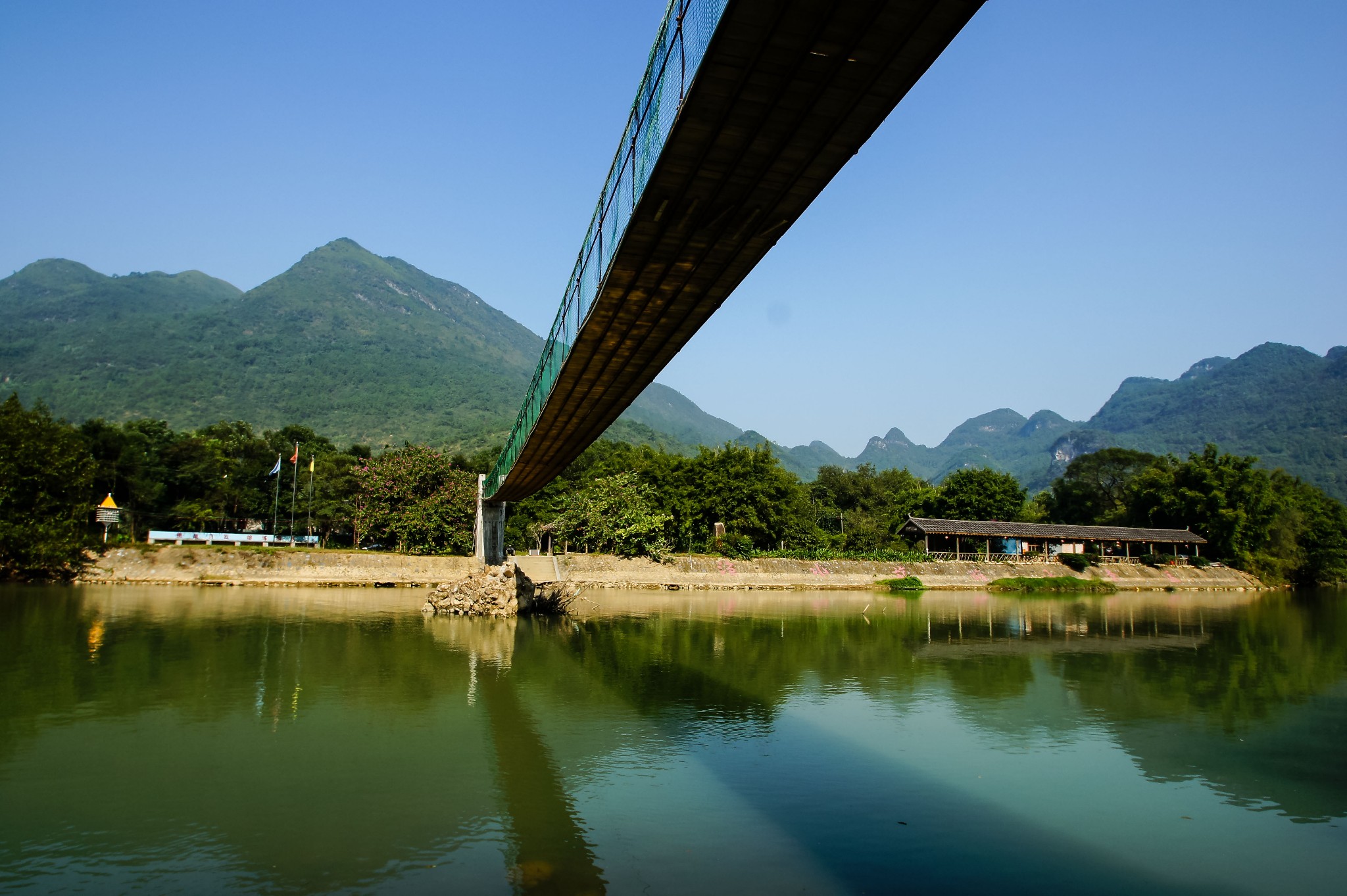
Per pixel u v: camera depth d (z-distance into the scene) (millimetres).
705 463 77812
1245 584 79250
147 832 13109
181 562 55875
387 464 67875
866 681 26953
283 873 11703
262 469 79812
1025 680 27672
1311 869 12633
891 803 15125
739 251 13086
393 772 16391
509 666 28047
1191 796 15898
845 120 9742
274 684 24000
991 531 77438
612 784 15945
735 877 11820
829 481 126000
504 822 13828
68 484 54375
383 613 41906
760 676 27375
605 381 21234
